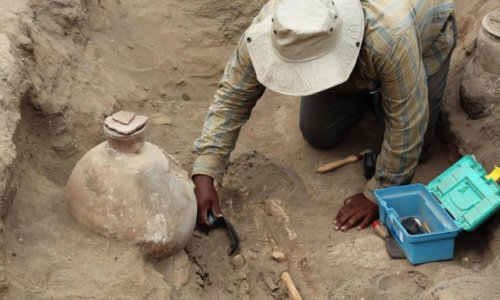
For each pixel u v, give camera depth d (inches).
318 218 125.9
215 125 117.3
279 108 157.3
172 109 152.1
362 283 109.7
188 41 170.1
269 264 115.6
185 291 101.2
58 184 116.1
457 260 114.7
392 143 113.7
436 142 141.9
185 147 138.6
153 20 170.1
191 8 175.5
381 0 104.2
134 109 145.8
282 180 134.0
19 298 88.4
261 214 125.8
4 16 124.8
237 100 116.0
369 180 130.4
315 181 135.0
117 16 165.2
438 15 117.4
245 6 177.6
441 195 119.0
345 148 142.9
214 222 116.3
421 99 110.1
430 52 122.3
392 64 103.3
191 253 112.0
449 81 145.6
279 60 99.3
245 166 135.9
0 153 97.9
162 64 162.6
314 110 133.0
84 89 133.7
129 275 95.1
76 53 140.6
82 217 99.9
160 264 102.3
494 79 133.3
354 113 136.4
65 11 142.8
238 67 113.2
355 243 118.0
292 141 145.9
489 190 113.7
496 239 114.3
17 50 117.6
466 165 119.7
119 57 156.6
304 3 97.0
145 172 98.2
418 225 117.5
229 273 111.7
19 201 103.2
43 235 99.1
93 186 98.6
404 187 119.1
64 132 122.4
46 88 122.3
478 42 136.3
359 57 105.0
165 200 99.5
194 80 165.0
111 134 96.8
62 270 94.5
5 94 107.5
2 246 91.9
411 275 110.8
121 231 98.0
